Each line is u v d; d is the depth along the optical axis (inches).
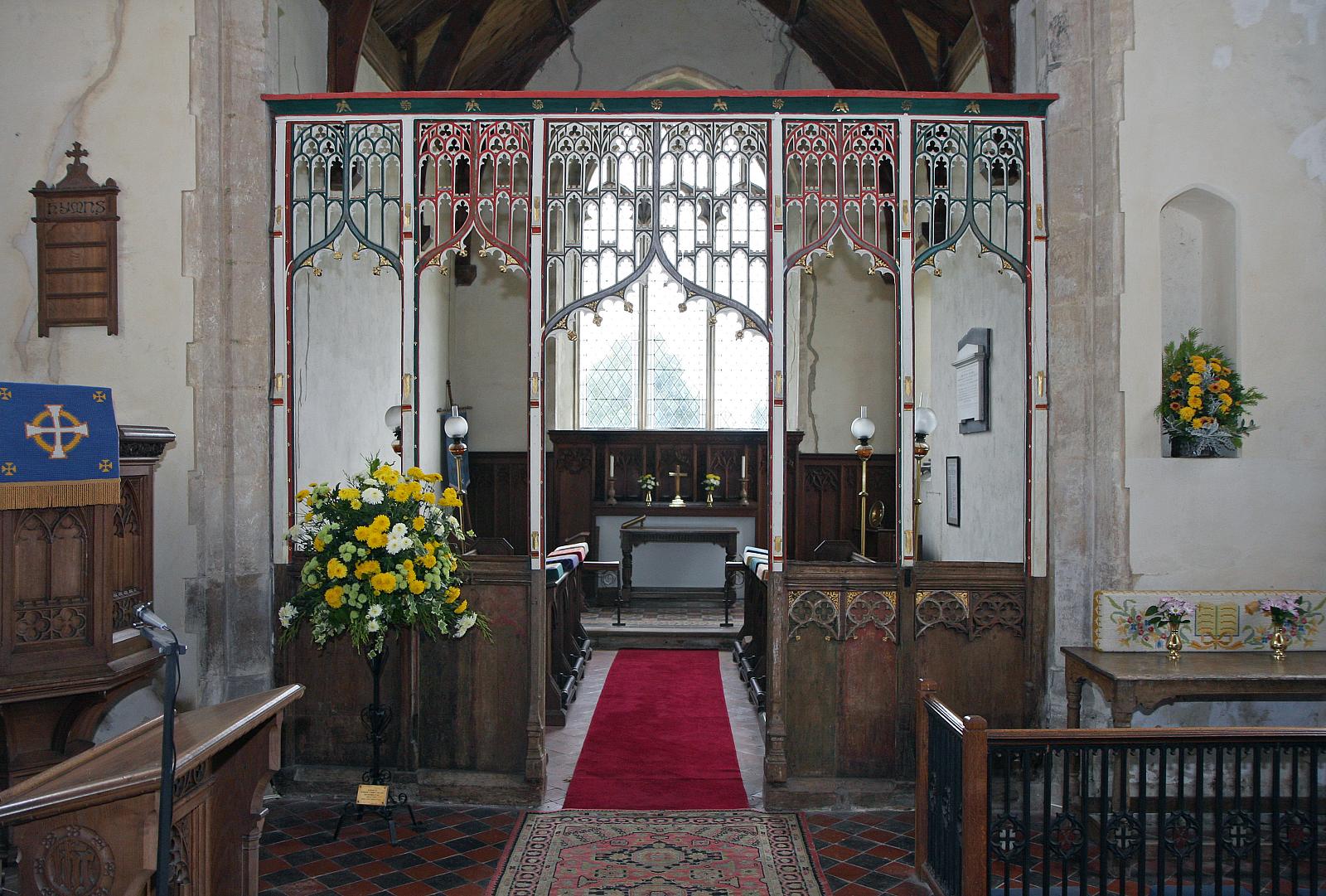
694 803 198.8
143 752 105.2
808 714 204.4
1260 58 200.2
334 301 255.3
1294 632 191.3
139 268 201.9
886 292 462.6
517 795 198.5
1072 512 201.9
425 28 324.2
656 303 478.6
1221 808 137.0
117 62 203.0
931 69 325.7
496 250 207.9
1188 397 192.1
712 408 476.7
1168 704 193.6
